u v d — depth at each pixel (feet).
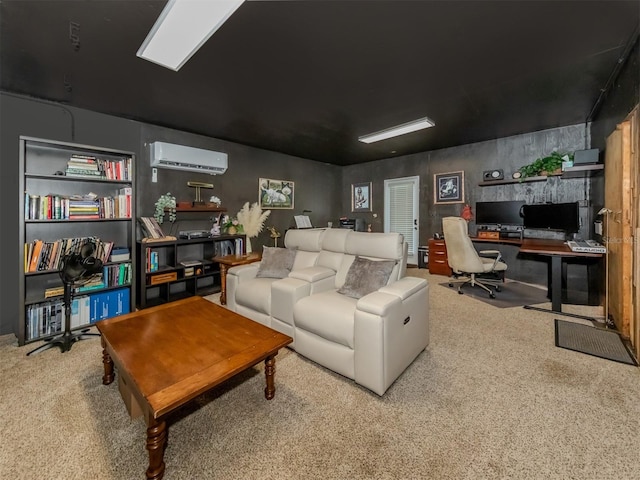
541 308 10.44
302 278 8.14
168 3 5.11
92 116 10.48
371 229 21.08
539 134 13.51
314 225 20.45
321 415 5.11
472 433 4.65
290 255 10.15
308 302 7.12
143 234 11.55
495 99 9.73
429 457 4.21
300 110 10.55
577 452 4.24
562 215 11.91
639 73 6.47
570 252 9.55
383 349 5.50
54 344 7.72
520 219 13.88
